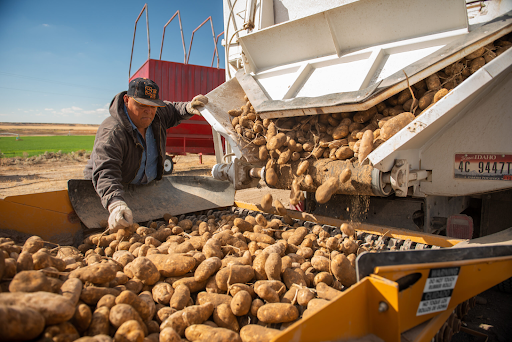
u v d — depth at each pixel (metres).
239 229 2.93
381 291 1.26
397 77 2.54
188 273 2.05
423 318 1.50
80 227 3.15
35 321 1.14
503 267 1.87
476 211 4.06
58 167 17.61
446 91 2.38
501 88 2.41
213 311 1.71
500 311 2.70
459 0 2.58
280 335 1.03
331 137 2.94
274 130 3.15
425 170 2.80
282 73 3.83
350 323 1.26
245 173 3.56
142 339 1.34
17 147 32.34
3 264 1.47
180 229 2.95
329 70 3.42
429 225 2.94
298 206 3.90
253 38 3.88
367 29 3.17
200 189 4.03
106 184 2.75
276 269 1.95
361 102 2.54
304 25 3.45
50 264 1.79
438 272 1.51
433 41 2.83
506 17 2.49
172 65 10.45
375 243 2.67
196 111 3.84
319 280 1.98
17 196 2.83
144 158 3.46
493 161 2.50
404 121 2.38
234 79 4.19
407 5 2.84
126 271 1.98
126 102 3.22
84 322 1.39
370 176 2.48
